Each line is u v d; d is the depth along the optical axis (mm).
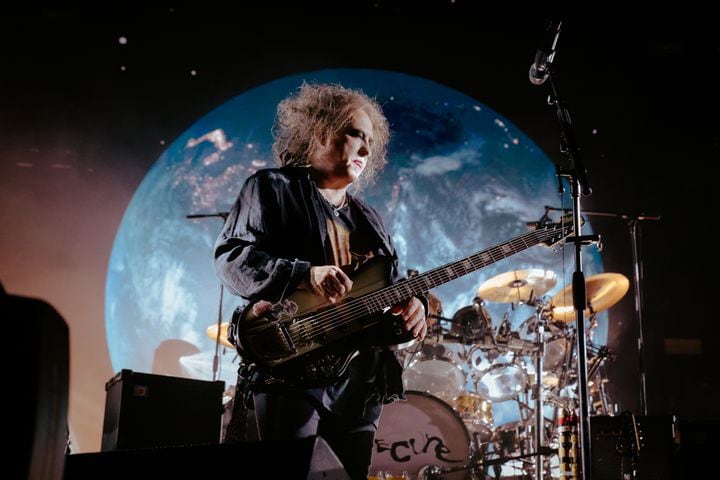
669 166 8617
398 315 3033
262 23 8961
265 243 3051
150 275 8578
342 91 3561
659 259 8484
